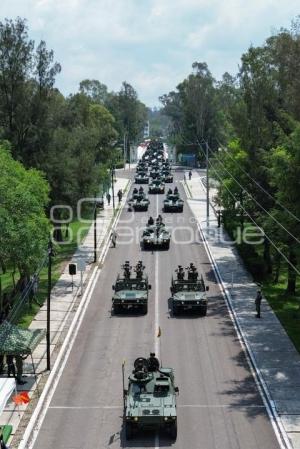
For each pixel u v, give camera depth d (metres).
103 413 30.89
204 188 125.94
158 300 51.41
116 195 117.69
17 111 59.28
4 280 59.94
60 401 32.31
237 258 65.75
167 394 28.70
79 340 41.81
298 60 59.50
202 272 60.53
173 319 46.34
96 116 144.12
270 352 38.91
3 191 41.50
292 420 29.70
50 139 60.28
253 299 50.94
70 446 27.66
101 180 71.06
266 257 59.53
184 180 139.12
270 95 58.94
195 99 175.75
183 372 36.09
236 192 70.12
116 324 45.25
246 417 30.27
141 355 38.84
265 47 61.34
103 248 71.69
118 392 33.34
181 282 50.34
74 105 86.50
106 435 28.59
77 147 67.50
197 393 33.12
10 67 58.72
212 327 44.34
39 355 38.78
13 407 31.41
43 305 49.62
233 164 70.75
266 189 56.84
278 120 57.97
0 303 47.12
